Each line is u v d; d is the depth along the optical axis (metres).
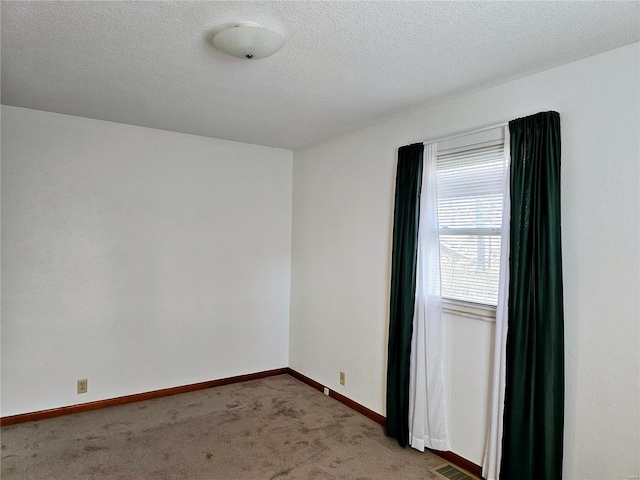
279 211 4.52
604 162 2.08
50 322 3.35
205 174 4.05
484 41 1.98
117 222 3.62
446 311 2.83
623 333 2.01
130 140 3.66
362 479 2.54
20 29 1.92
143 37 2.00
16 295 3.22
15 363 3.22
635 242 1.98
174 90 2.73
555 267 2.18
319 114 3.21
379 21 1.81
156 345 3.82
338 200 3.91
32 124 3.25
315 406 3.68
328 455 2.83
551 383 2.15
